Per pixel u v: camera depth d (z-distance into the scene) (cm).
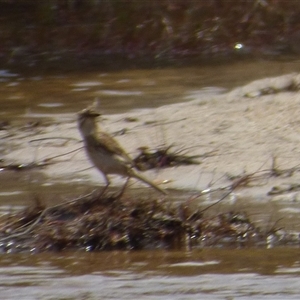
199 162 1359
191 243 1055
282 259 995
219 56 2388
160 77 2109
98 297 884
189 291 897
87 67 2316
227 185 1264
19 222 1088
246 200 1203
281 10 2717
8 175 1360
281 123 1493
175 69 2222
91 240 1045
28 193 1252
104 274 952
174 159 1368
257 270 959
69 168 1374
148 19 2670
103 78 2136
